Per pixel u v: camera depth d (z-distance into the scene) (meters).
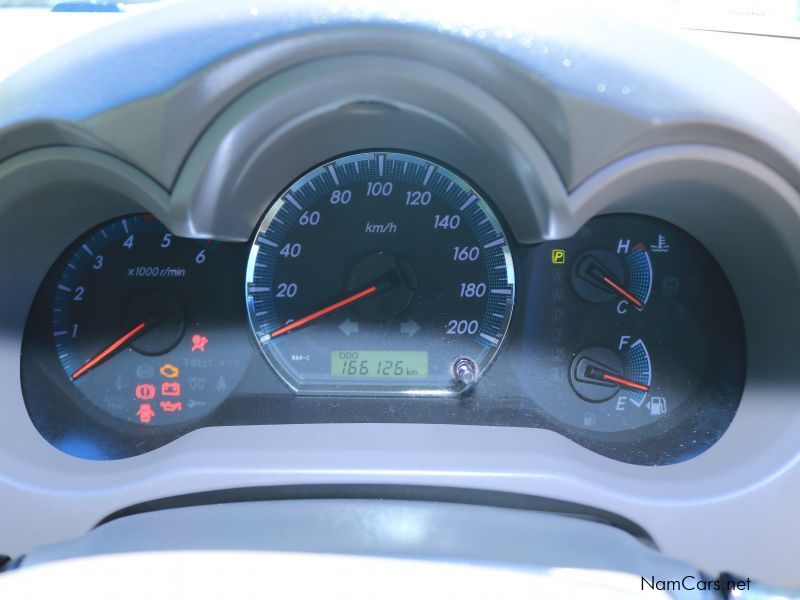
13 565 0.21
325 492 0.24
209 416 0.29
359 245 0.30
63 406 0.28
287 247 0.30
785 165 0.23
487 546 0.21
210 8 0.22
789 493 0.23
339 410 0.29
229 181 0.24
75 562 0.18
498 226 0.29
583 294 0.29
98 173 0.23
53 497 0.24
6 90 0.23
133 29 0.22
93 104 0.22
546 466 0.24
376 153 0.29
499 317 0.30
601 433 0.29
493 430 0.27
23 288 0.28
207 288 0.29
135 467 0.25
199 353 0.29
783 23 0.24
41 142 0.23
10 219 0.25
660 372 0.29
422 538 0.21
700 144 0.22
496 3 0.22
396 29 0.21
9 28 0.25
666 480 0.25
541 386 0.29
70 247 0.29
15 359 0.28
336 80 0.22
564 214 0.23
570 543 0.21
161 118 0.22
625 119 0.21
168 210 0.23
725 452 0.26
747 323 0.28
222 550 0.19
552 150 0.22
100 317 0.29
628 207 0.28
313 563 0.17
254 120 0.23
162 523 0.22
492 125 0.23
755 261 0.26
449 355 0.29
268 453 0.25
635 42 0.22
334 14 0.21
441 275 0.30
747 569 0.23
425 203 0.30
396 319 0.30
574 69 0.21
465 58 0.22
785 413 0.25
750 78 0.22
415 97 0.23
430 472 0.24
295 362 0.30
